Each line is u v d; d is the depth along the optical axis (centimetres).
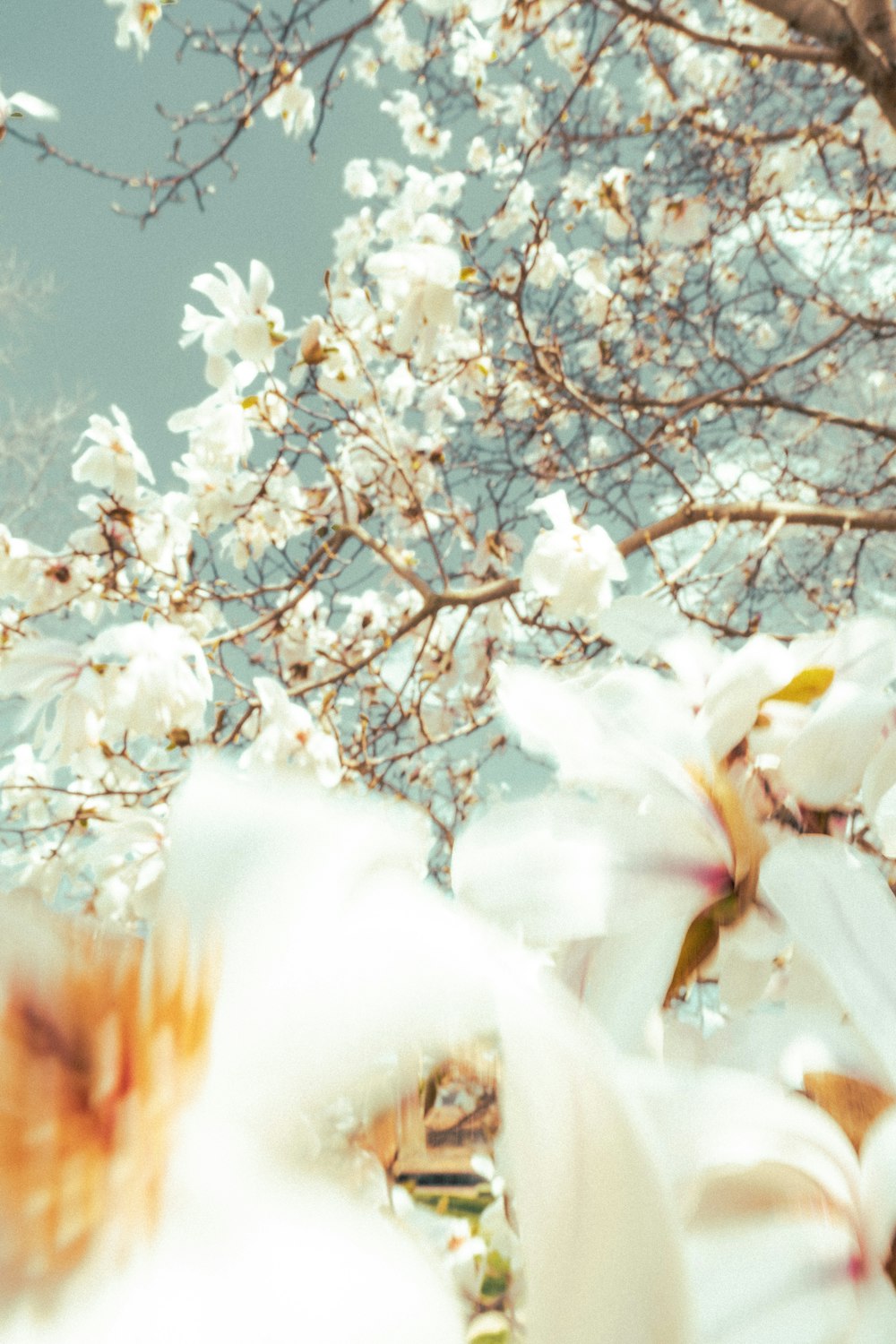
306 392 190
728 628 159
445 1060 11
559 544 147
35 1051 11
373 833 13
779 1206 15
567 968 23
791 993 20
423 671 211
